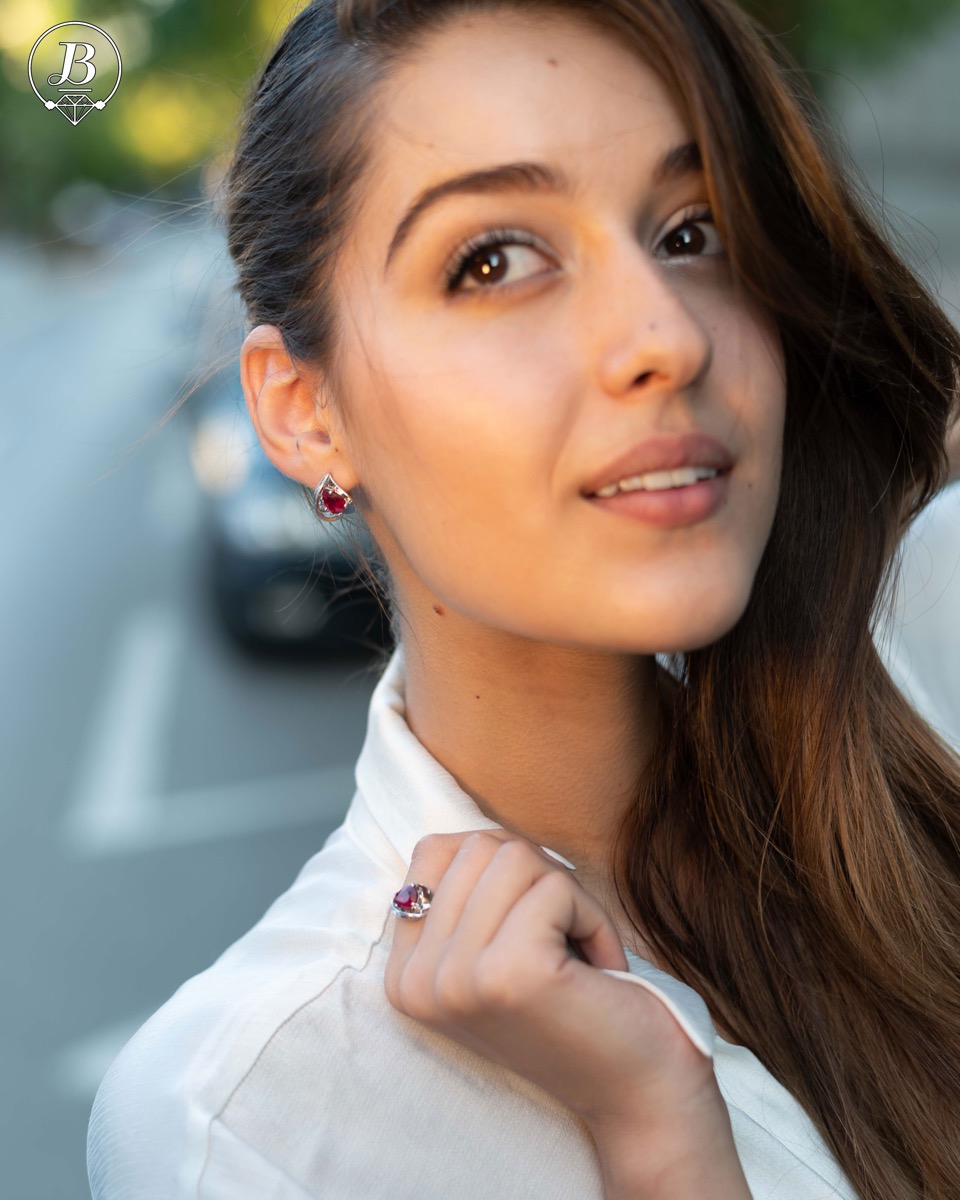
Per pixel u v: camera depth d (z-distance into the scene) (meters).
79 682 3.18
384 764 0.68
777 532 0.73
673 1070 0.59
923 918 0.72
